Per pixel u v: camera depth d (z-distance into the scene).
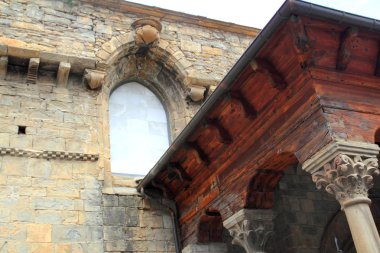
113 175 10.51
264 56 6.51
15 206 8.65
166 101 12.20
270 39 6.16
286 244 9.52
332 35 6.22
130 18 12.23
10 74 10.05
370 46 6.62
